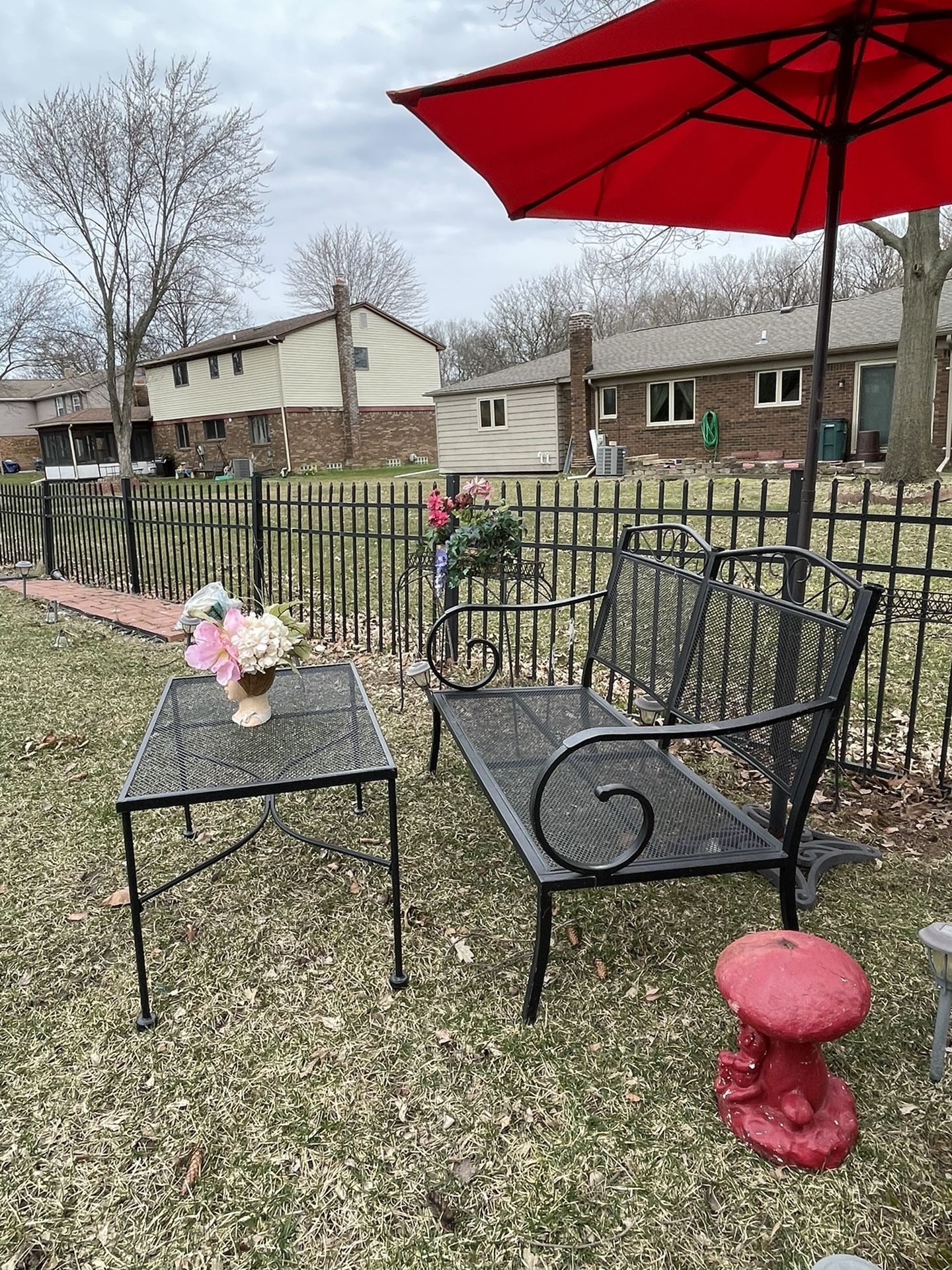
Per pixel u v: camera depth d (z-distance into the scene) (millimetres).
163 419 31797
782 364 16703
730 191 3219
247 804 3316
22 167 22141
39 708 4438
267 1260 1492
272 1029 2074
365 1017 2105
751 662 2393
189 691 2957
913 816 3061
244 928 2498
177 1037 2055
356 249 46156
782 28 1950
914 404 12156
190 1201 1609
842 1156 1651
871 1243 1490
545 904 1974
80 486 19359
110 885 2748
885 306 17469
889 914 2469
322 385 27562
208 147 22906
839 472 15273
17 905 2639
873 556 7730
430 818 3158
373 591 7539
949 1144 1691
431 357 30859
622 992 2176
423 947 2393
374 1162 1685
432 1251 1499
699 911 2521
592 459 19516
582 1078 1889
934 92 2674
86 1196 1625
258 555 6395
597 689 4648
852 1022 1566
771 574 7320
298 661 2627
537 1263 1472
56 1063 1974
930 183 3104
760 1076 1729
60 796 3389
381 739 2389
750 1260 1468
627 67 2125
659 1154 1686
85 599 7207
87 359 33344
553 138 2439
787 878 2076
